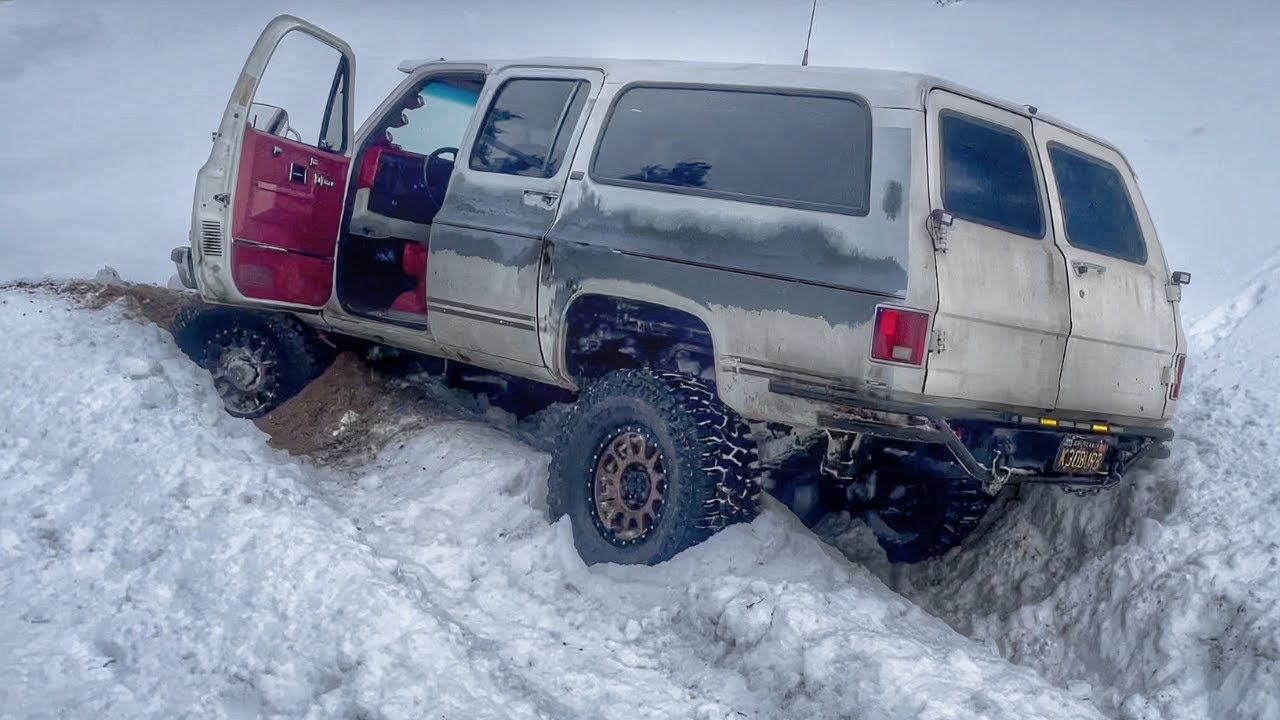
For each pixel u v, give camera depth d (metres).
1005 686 3.36
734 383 4.18
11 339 5.27
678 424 4.25
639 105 4.73
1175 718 3.63
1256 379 5.62
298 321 6.07
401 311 5.90
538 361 4.91
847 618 3.74
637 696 3.49
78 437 4.60
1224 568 3.97
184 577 3.80
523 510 4.80
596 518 4.52
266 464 4.78
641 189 4.55
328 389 6.07
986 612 4.60
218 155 5.09
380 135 6.02
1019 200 4.23
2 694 3.01
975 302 3.85
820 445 4.57
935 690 3.28
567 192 4.80
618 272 4.50
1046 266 4.18
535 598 4.23
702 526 4.23
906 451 4.48
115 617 3.55
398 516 4.75
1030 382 4.11
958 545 4.99
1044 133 4.47
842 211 3.95
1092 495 4.69
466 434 5.49
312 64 5.50
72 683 3.16
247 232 5.17
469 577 4.34
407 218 5.98
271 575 3.71
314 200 5.49
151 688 3.19
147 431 4.62
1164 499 4.50
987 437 3.95
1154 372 4.71
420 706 3.16
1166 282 4.90
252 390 5.96
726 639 3.76
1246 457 4.60
